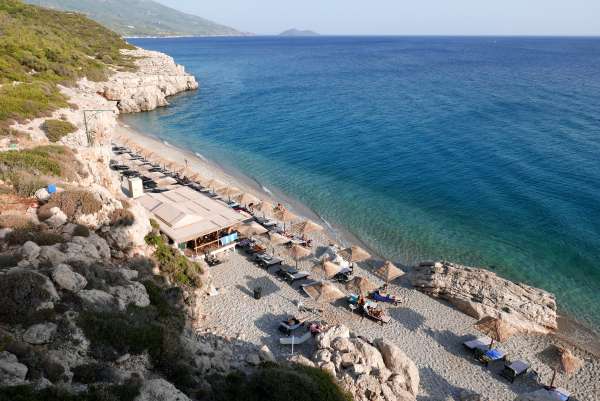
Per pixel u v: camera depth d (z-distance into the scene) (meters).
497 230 39.69
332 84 128.62
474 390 21.78
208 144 67.94
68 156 30.69
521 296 28.88
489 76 142.88
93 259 17.80
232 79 145.62
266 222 39.12
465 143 65.31
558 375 23.16
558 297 30.45
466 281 29.86
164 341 14.39
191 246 32.00
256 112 91.62
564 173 52.03
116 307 15.02
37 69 66.38
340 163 58.31
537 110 86.00
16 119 36.69
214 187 43.00
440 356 24.09
